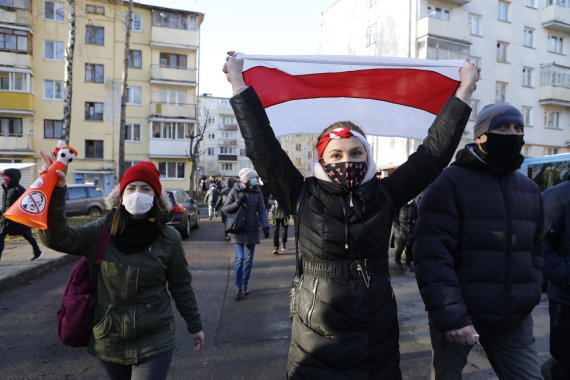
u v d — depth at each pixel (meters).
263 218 6.43
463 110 2.05
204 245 11.36
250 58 2.39
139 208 2.23
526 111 29.61
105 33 31.44
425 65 2.62
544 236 2.52
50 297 6.06
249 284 7.02
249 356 4.04
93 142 31.41
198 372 3.70
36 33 29.47
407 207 7.83
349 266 1.93
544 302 5.79
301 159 65.75
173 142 33.47
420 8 26.16
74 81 30.78
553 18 29.09
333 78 2.72
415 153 2.13
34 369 3.71
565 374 2.63
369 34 30.23
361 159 2.01
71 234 2.22
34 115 29.70
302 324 1.98
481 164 2.34
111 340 2.23
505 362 2.38
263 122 2.07
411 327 4.79
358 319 1.89
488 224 2.29
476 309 2.27
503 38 28.36
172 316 2.40
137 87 32.72
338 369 1.89
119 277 2.23
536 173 9.48
